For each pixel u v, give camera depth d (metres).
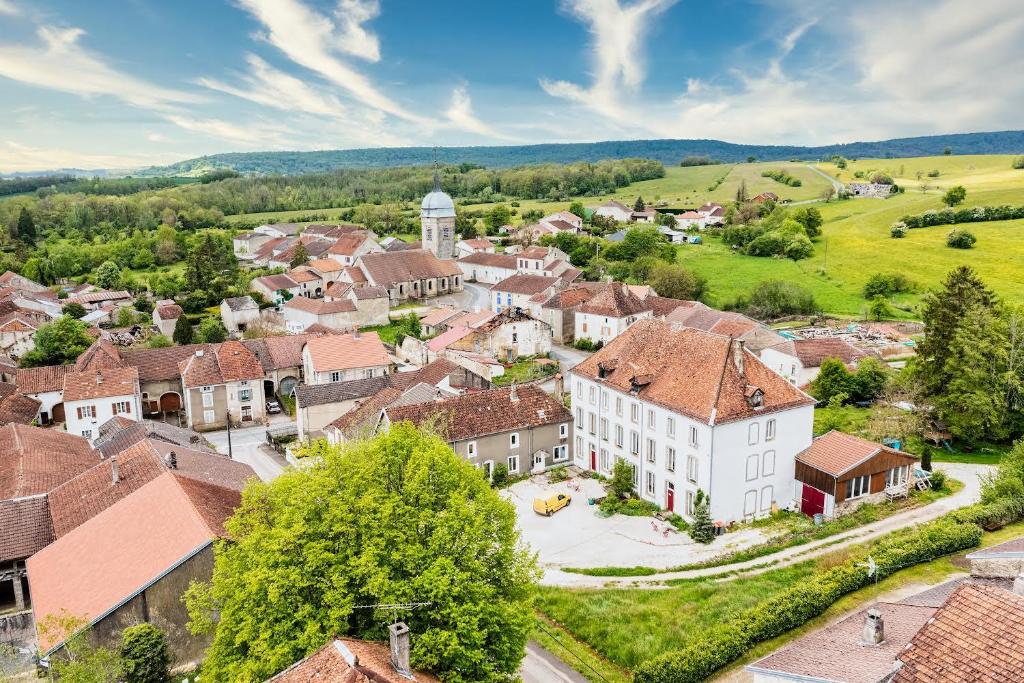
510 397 74.06
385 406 76.88
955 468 71.44
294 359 104.62
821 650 31.88
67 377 87.56
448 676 31.84
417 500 37.50
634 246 179.25
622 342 73.75
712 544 57.62
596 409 72.44
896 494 63.41
